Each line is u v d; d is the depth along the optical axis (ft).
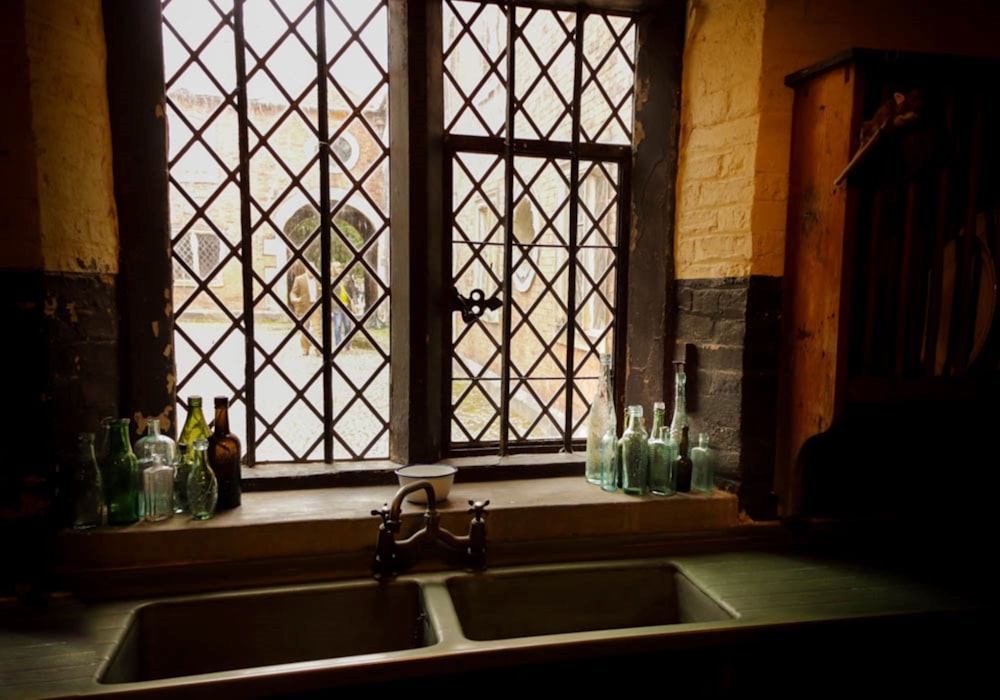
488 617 4.46
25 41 3.71
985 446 5.42
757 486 5.00
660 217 5.50
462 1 5.33
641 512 4.92
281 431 5.28
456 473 5.03
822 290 4.47
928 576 4.50
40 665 3.22
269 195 5.08
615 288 5.90
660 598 4.71
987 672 4.13
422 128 5.02
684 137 5.37
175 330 4.93
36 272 3.82
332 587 4.21
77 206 4.09
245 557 4.29
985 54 5.12
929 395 4.41
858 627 3.85
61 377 4.00
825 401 4.46
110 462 4.19
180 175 4.86
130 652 3.68
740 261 4.83
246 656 4.08
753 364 4.85
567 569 4.58
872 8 4.83
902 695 4.07
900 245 4.47
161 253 4.68
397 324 5.33
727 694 3.84
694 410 5.34
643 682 3.92
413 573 4.42
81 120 4.14
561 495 5.04
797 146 4.69
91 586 3.96
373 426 5.50
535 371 5.82
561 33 5.57
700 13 5.16
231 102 4.91
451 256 5.51
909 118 3.90
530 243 5.68
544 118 5.60
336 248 5.26
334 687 3.22
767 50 4.66
